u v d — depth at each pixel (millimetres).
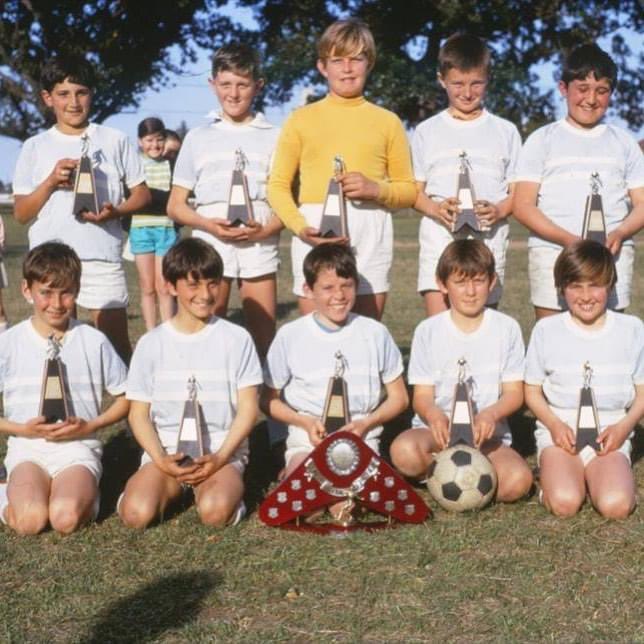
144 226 9039
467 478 4418
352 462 4289
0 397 6652
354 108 5215
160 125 8945
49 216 5348
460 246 4773
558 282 4715
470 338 4816
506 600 3537
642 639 3240
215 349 4566
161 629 3328
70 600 3555
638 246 20953
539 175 5297
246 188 5258
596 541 4090
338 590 3631
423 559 3861
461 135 5371
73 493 4258
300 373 4738
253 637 3266
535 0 26516
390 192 5148
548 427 4703
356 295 5203
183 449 4387
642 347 4703
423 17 27078
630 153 5297
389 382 4824
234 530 4273
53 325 4566
